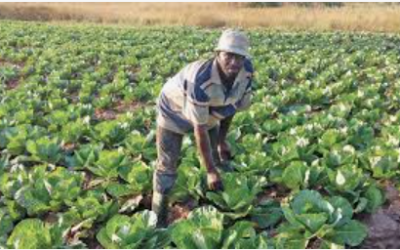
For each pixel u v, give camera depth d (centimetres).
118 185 600
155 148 718
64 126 819
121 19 3089
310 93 1017
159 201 533
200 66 438
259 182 563
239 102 507
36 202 566
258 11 3016
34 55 1631
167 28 2616
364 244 523
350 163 631
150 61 1496
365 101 966
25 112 890
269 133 802
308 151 674
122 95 1165
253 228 498
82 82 1240
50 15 3384
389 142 706
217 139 574
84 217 547
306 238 480
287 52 1647
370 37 2102
